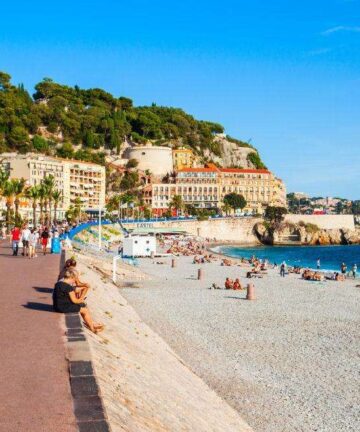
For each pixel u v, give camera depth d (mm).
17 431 10695
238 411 23797
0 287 30562
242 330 41156
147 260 123312
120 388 16312
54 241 58406
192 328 41094
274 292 67250
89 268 56594
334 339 38812
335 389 27422
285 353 34375
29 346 17250
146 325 39094
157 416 16422
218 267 108125
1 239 90688
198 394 23547
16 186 129875
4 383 13633
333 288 74125
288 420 23094
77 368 14984
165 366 25625
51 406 12094
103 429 10852
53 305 23031
